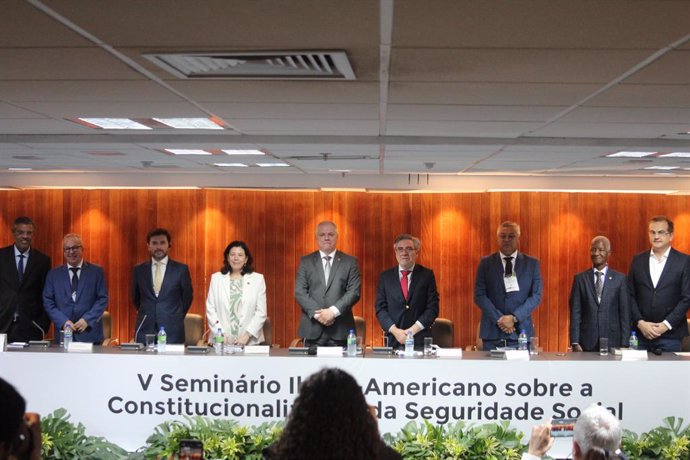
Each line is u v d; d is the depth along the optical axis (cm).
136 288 780
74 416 574
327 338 674
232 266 704
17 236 795
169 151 727
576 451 338
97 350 597
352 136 629
